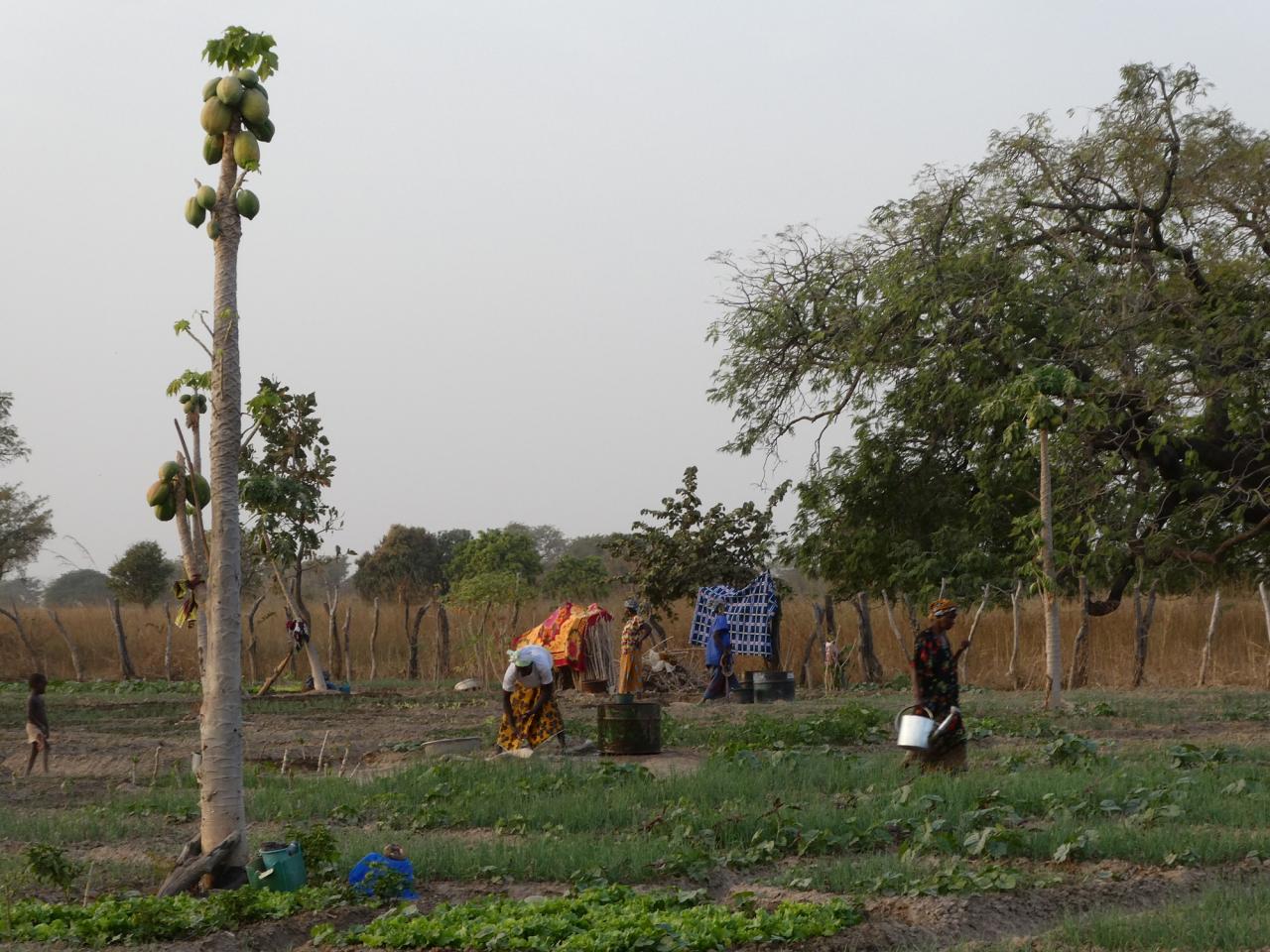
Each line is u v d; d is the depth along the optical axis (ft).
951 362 94.22
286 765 56.65
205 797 32.89
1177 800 39.40
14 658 128.16
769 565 109.60
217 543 33.32
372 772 55.31
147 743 68.69
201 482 35.45
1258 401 87.51
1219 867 32.12
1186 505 92.94
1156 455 93.25
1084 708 71.72
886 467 102.27
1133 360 88.22
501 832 40.42
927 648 45.85
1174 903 28.07
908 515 105.19
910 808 38.52
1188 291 88.12
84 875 35.42
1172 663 98.58
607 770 48.42
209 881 32.37
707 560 109.70
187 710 88.12
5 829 42.29
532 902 29.48
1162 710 71.87
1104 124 91.40
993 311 92.79
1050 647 73.05
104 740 70.28
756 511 112.47
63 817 44.29
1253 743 56.49
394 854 32.50
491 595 112.47
